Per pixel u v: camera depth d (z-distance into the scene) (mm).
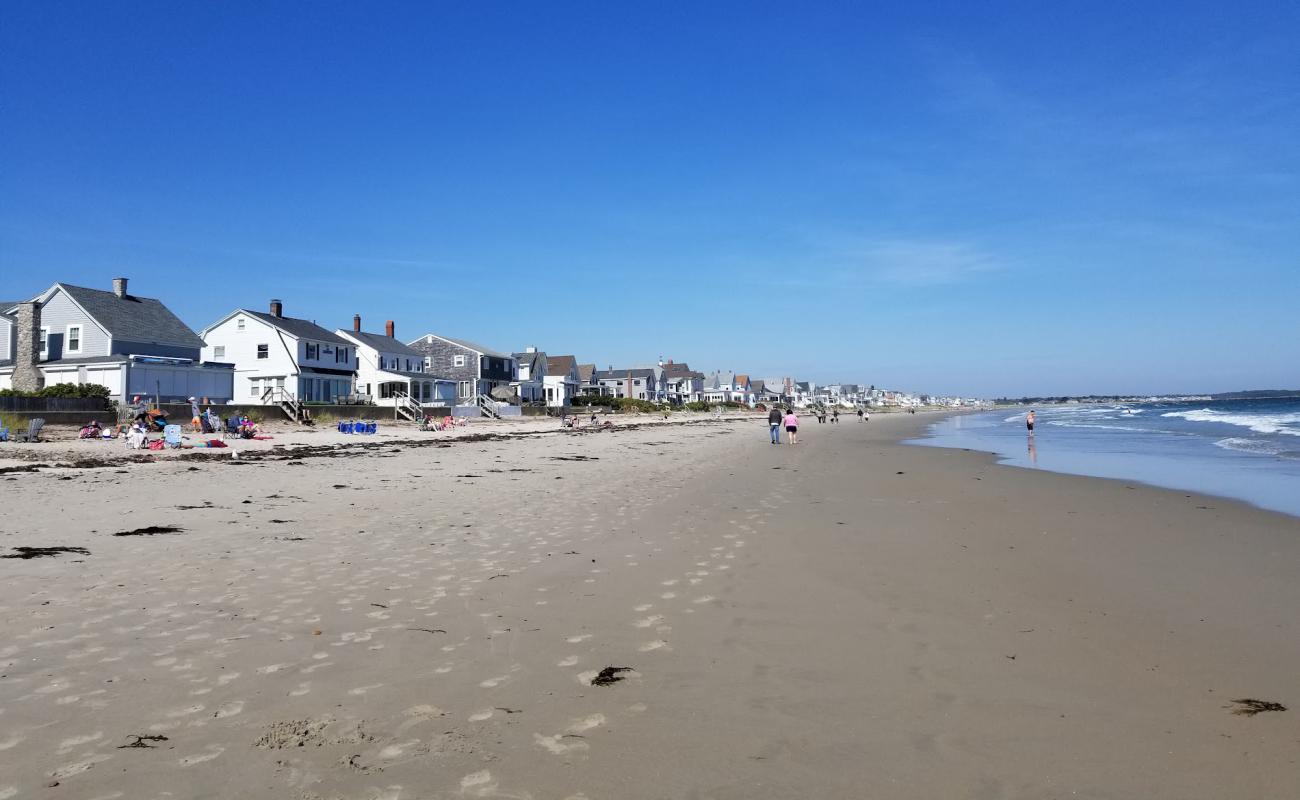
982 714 4316
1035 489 16125
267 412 37500
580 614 6262
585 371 112938
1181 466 21531
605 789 3412
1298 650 5473
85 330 41625
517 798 3314
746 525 11016
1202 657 5316
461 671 4879
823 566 8273
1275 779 3572
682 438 39656
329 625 5789
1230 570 8180
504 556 8508
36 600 6250
